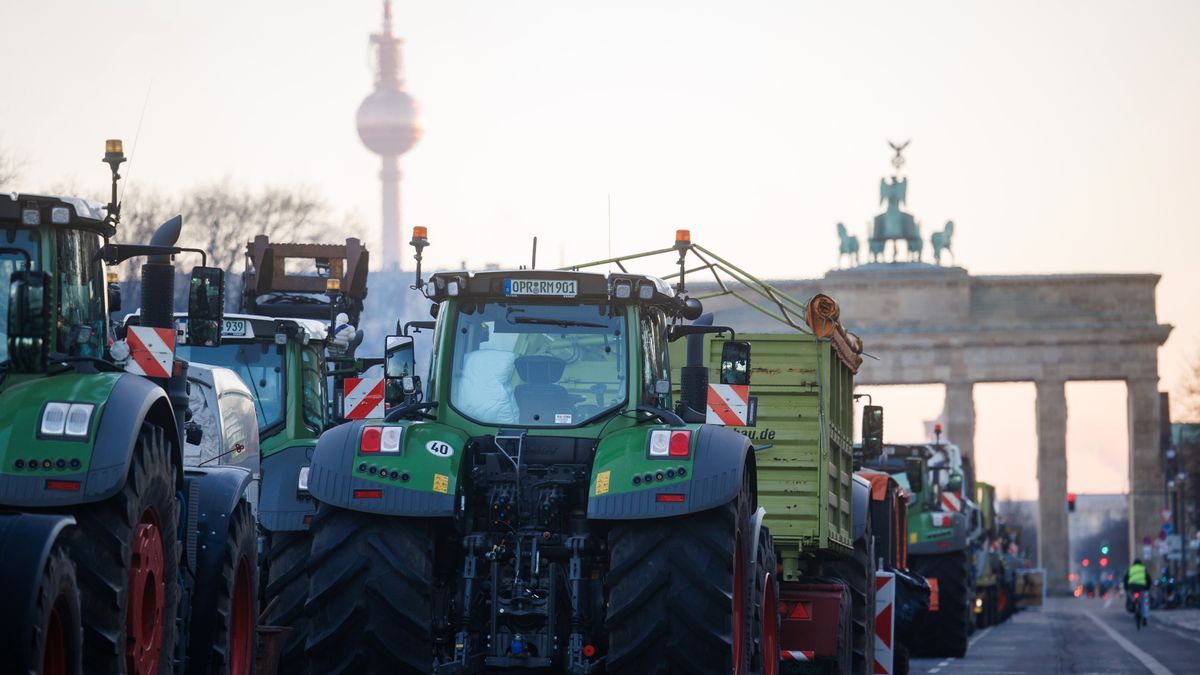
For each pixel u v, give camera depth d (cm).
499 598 3184
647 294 3338
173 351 3005
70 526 2386
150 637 2580
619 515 3097
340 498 3141
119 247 2802
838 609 4509
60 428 2403
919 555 8612
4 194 2561
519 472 3231
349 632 3131
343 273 6812
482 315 3347
